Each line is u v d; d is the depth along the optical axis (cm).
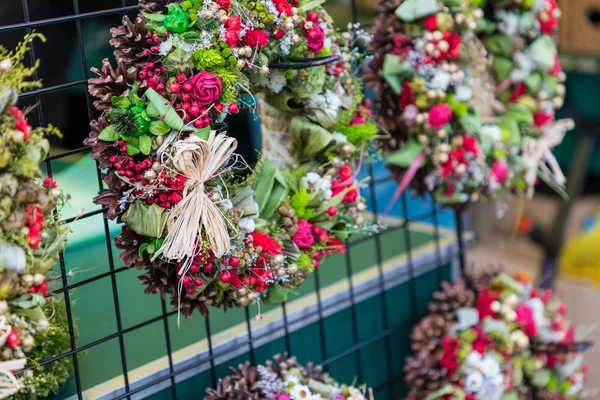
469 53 157
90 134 114
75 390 138
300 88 133
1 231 104
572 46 241
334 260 191
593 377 234
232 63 118
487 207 273
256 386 141
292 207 133
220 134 116
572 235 277
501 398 172
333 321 171
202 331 157
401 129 155
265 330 157
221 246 116
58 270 147
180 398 146
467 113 157
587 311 253
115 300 131
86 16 124
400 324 186
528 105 167
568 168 254
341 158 140
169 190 115
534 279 255
